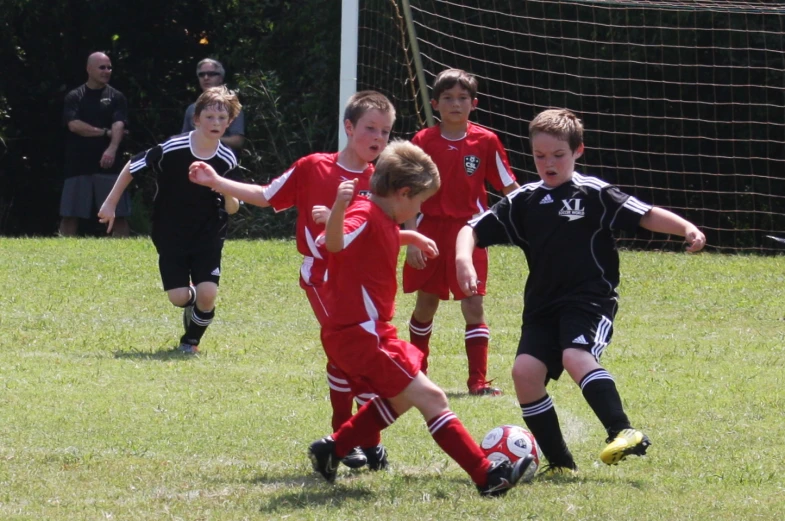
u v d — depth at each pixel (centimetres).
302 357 2812
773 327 3344
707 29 5319
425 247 1748
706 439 1970
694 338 3150
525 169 5884
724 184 5869
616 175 5984
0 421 2045
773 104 5594
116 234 5584
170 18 6881
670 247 5416
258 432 2011
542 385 1716
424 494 1596
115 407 2186
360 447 1794
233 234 6038
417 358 1616
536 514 1490
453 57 5981
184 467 1761
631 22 5803
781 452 1881
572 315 1700
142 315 3362
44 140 6819
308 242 1958
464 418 2164
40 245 4600
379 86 5903
